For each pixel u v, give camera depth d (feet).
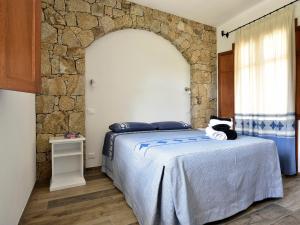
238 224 5.64
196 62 13.57
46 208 6.57
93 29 10.07
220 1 11.00
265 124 10.53
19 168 5.72
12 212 4.93
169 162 5.05
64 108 9.46
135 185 6.18
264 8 11.00
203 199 5.43
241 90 11.86
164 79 12.87
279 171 7.09
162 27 12.14
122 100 11.41
